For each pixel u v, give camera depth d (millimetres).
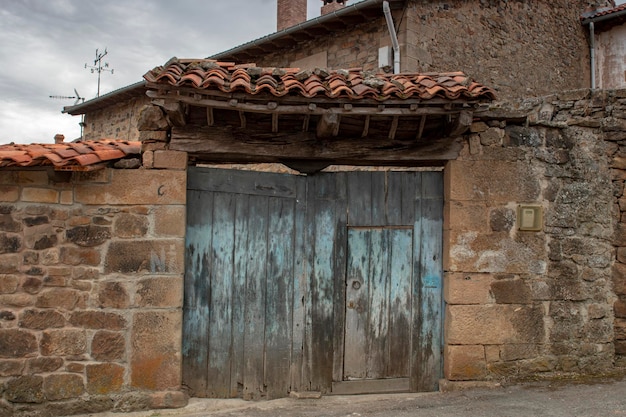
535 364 5117
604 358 5262
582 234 5262
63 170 4406
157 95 4242
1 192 4531
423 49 8602
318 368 5094
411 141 5023
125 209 4691
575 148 5277
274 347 5051
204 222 4977
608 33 11625
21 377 4500
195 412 4641
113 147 4836
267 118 4758
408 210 5227
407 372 5160
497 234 5086
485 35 9602
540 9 10672
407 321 5184
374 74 4930
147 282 4684
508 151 5133
